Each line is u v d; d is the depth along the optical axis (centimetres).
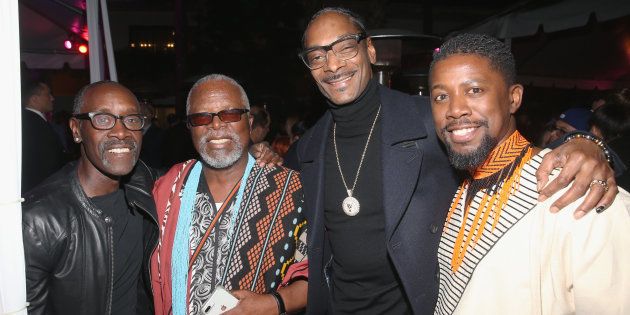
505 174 177
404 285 234
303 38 269
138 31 1962
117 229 261
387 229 238
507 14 745
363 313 259
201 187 261
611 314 151
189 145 779
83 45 906
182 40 1301
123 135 253
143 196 263
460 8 2109
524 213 168
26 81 592
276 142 633
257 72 1489
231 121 251
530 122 887
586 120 450
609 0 589
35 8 842
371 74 270
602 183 153
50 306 245
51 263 239
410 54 600
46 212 238
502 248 170
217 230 250
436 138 248
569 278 159
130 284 266
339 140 272
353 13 264
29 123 536
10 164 163
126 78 1914
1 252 164
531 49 1166
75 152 1020
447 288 190
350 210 255
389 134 253
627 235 153
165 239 250
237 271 245
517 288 165
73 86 1709
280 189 262
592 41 1123
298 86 1490
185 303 240
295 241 260
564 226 158
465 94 174
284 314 248
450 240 194
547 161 162
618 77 1173
